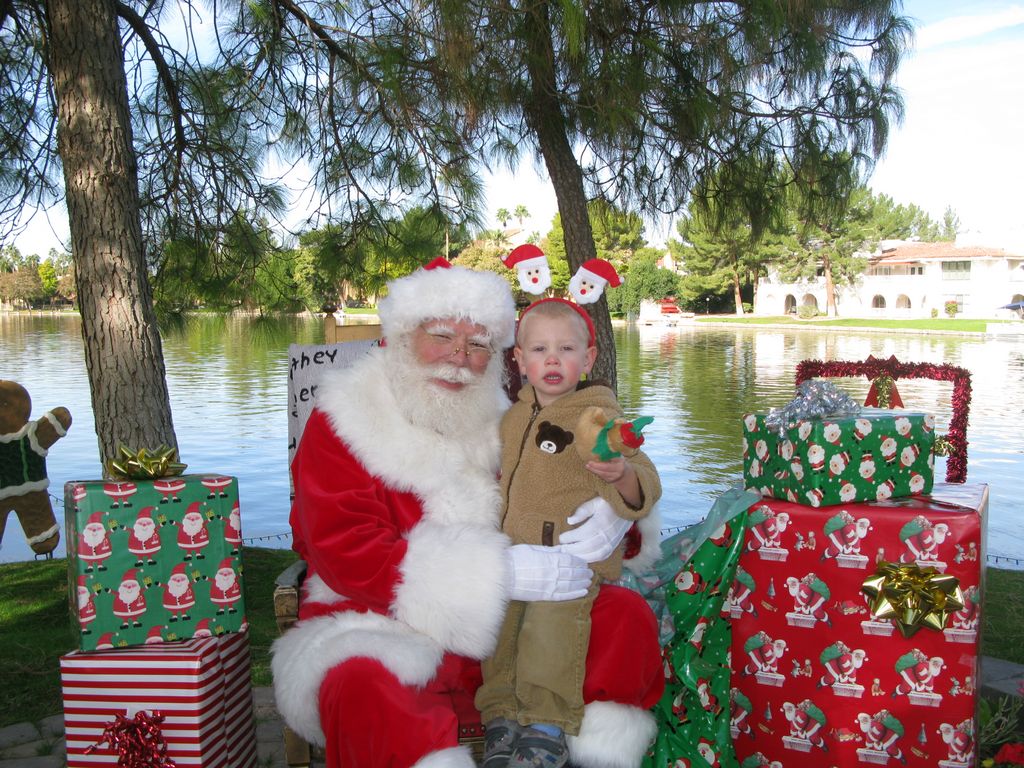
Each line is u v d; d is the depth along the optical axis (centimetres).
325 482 218
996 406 1418
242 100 571
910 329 3881
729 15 463
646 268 5809
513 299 240
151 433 409
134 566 222
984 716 264
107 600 221
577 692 205
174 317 579
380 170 582
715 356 2520
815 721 232
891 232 6012
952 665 218
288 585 226
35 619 422
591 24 425
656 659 216
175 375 1823
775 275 5816
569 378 228
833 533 227
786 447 237
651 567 245
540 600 210
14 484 538
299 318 614
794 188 543
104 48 398
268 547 632
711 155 531
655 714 237
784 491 238
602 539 217
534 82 463
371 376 229
